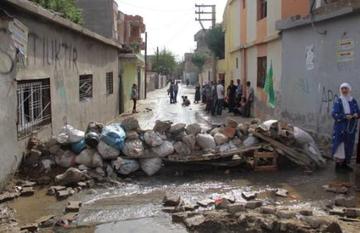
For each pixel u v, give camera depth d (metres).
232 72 25.03
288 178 7.88
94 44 14.24
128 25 36.81
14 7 7.26
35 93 8.62
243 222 5.32
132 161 8.04
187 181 7.78
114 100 18.80
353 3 8.70
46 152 7.95
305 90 11.68
